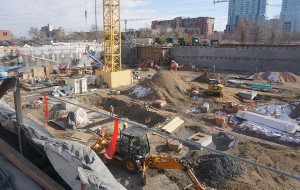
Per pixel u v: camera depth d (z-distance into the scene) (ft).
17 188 19.33
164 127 69.41
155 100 98.02
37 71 140.97
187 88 110.32
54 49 176.24
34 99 94.73
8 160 22.30
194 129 70.44
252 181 44.21
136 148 45.21
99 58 201.26
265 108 91.71
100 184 16.70
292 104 91.61
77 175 17.90
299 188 43.83
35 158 24.25
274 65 160.25
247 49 167.63
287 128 70.38
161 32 369.50
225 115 83.82
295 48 152.05
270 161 53.01
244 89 119.65
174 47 196.34
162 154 54.19
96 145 49.60
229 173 45.11
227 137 65.10
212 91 102.22
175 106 92.73
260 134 67.92
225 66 177.47
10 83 23.38
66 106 82.28
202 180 44.62
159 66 189.37
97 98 102.32
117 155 47.88
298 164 51.98
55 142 20.66
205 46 182.91
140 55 205.98
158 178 45.09
